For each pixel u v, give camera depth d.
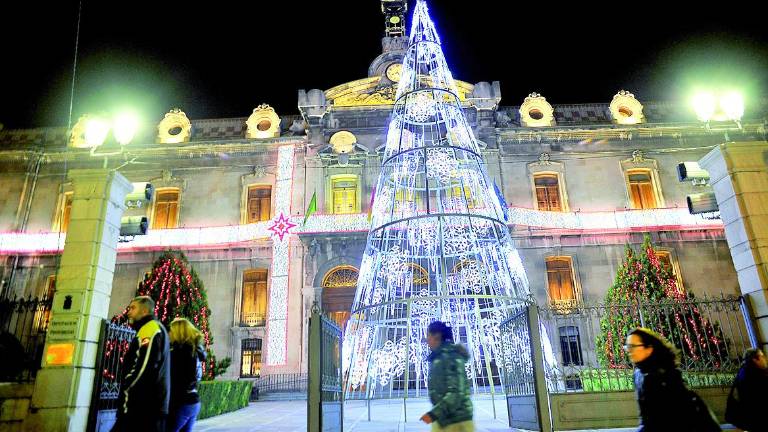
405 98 11.62
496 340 11.29
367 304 11.11
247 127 24.56
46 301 8.67
